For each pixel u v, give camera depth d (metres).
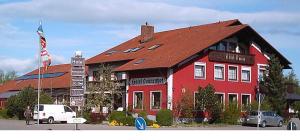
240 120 43.62
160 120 38.09
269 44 48.50
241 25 46.53
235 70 46.59
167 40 51.50
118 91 46.81
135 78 45.69
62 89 57.25
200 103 41.50
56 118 42.53
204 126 38.78
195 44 45.19
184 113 41.69
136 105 45.03
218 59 45.06
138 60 46.72
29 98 49.31
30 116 42.53
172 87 41.75
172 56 43.62
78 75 22.00
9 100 51.88
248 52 48.09
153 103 43.56
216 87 44.81
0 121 45.19
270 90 46.69
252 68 47.94
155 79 43.41
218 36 45.12
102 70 47.69
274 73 46.81
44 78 65.44
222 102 43.81
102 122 40.97
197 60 43.69
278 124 42.47
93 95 46.56
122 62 49.88
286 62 50.06
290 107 61.25
